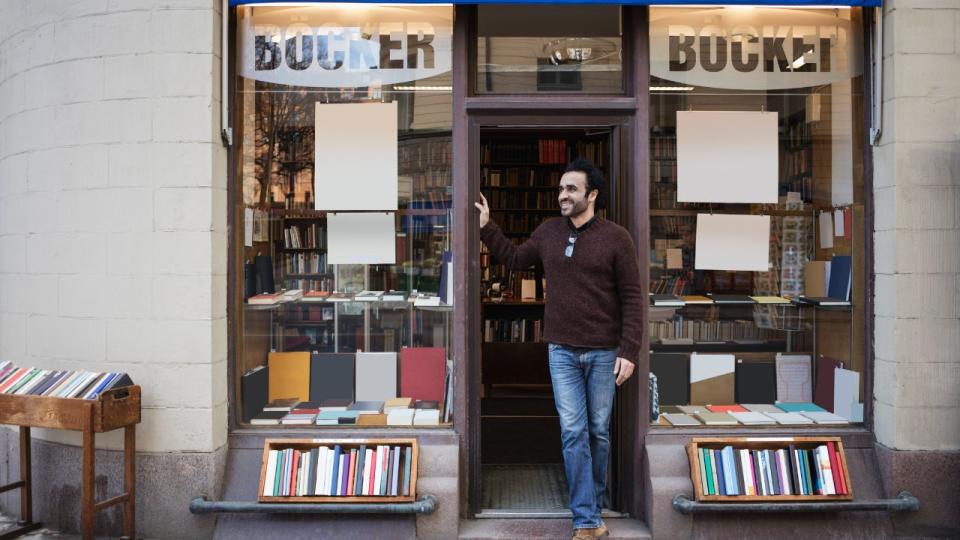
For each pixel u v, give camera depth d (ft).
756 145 11.48
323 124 11.57
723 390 11.62
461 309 10.98
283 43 11.53
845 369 11.46
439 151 11.37
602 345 9.82
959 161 10.55
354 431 10.94
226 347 11.02
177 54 10.57
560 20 11.15
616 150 11.08
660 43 11.30
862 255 11.34
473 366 10.98
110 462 10.77
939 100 10.58
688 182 11.38
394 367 11.64
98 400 9.54
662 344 11.55
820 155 11.55
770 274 11.59
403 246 11.56
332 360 11.70
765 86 11.48
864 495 10.62
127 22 10.69
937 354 10.52
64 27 11.04
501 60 11.15
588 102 10.94
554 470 13.37
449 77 11.29
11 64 12.05
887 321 10.69
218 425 10.69
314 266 11.69
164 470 10.50
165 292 10.56
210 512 10.14
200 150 10.55
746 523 10.32
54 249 11.14
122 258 10.69
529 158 22.36
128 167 10.67
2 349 12.26
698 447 10.54
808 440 10.57
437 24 11.35
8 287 12.09
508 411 18.56
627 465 10.97
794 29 11.48
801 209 11.54
